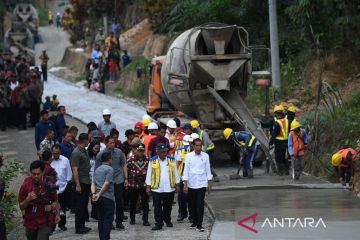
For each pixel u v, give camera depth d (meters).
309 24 68.19
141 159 37.94
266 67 71.88
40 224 30.16
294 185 43.78
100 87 96.50
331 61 66.44
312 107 61.28
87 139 36.75
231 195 42.25
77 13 137.12
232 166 51.88
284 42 71.81
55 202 30.59
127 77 96.06
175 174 36.78
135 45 112.25
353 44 67.44
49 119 51.41
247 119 50.09
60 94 96.12
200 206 35.88
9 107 70.81
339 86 64.38
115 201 37.12
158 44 96.25
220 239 32.81
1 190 31.28
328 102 57.81
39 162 30.14
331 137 48.56
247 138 46.97
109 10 132.25
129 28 127.69
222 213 37.62
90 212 41.69
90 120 73.81
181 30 89.69
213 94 50.44
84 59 123.00
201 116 51.59
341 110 51.62
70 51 135.88
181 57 51.91
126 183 37.50
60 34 177.25
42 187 30.27
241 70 51.09
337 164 43.09
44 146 42.00
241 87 52.38
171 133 43.41
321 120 50.09
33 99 71.06
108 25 132.50
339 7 66.19
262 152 50.62
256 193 42.66
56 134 52.78
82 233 36.53
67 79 116.06
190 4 80.88
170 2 100.19
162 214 37.09
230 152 51.97
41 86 76.25
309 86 65.44
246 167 47.06
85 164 36.72
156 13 101.88
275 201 39.97
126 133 42.47
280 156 47.44
